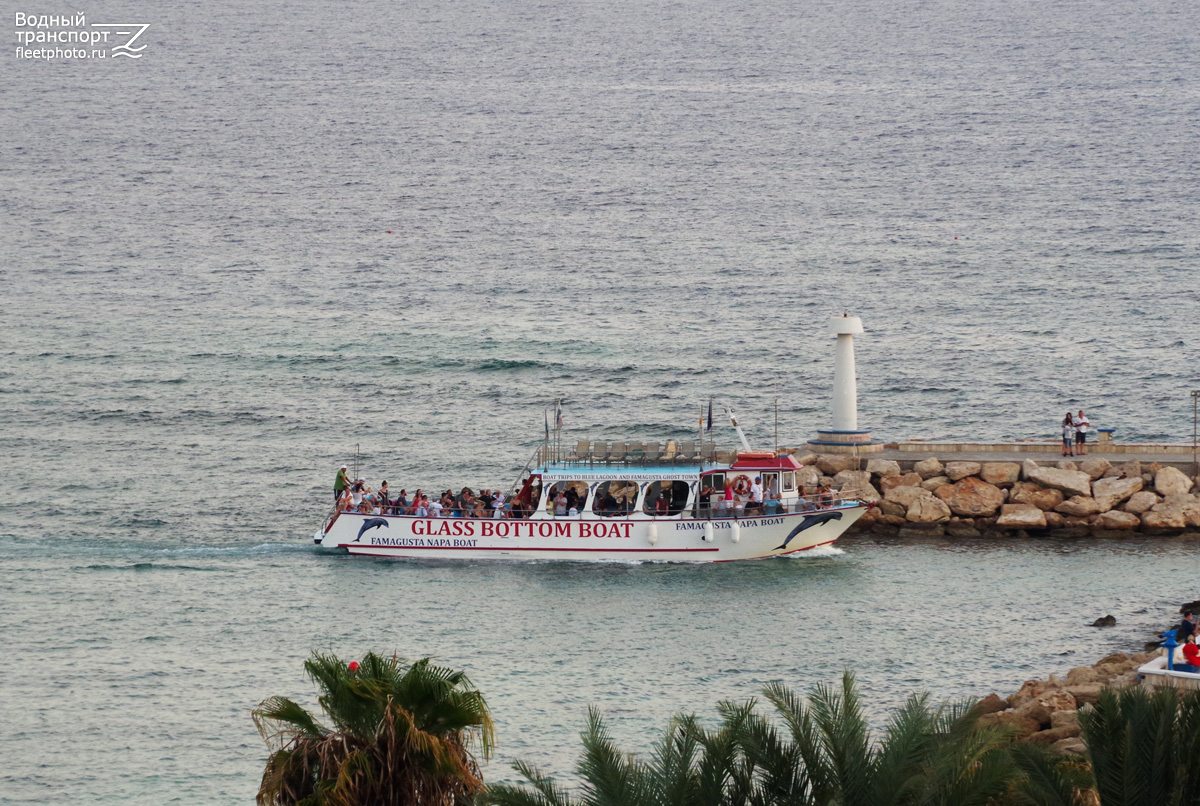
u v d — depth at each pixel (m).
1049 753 106.38
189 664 189.75
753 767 105.62
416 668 107.56
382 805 103.31
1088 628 199.88
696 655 191.38
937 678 181.88
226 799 152.00
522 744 163.12
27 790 153.75
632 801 102.75
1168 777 101.19
